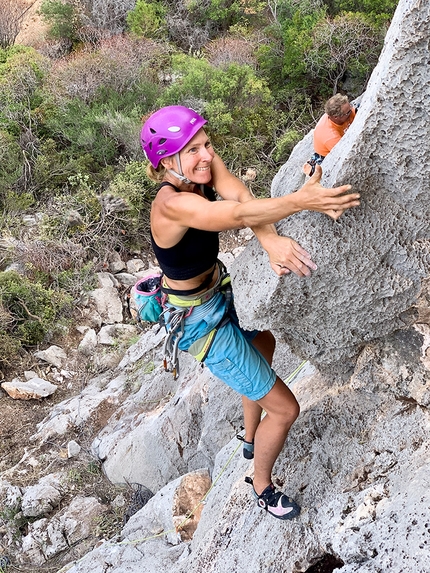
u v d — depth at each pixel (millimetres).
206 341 3055
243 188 2857
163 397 7426
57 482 7324
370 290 2949
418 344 3236
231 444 5117
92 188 12883
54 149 13781
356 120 2748
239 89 13742
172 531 5113
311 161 3852
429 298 3084
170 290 3020
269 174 12984
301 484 3494
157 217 2754
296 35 13836
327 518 3201
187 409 5980
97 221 12000
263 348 3457
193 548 4570
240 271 3037
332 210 2443
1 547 6820
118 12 17125
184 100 13625
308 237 2766
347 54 13500
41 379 9438
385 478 3141
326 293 2930
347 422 3531
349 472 3328
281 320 3031
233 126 13398
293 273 2805
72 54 15977
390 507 2945
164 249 2828
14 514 7098
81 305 10766
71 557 6355
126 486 6910
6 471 7797
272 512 3350
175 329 3045
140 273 11609
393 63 2408
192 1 16609
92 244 11773
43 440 8086
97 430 8055
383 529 2873
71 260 11336
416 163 2662
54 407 8898
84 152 13531
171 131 2639
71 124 13898
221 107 13172
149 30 16406
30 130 13734
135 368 8758
